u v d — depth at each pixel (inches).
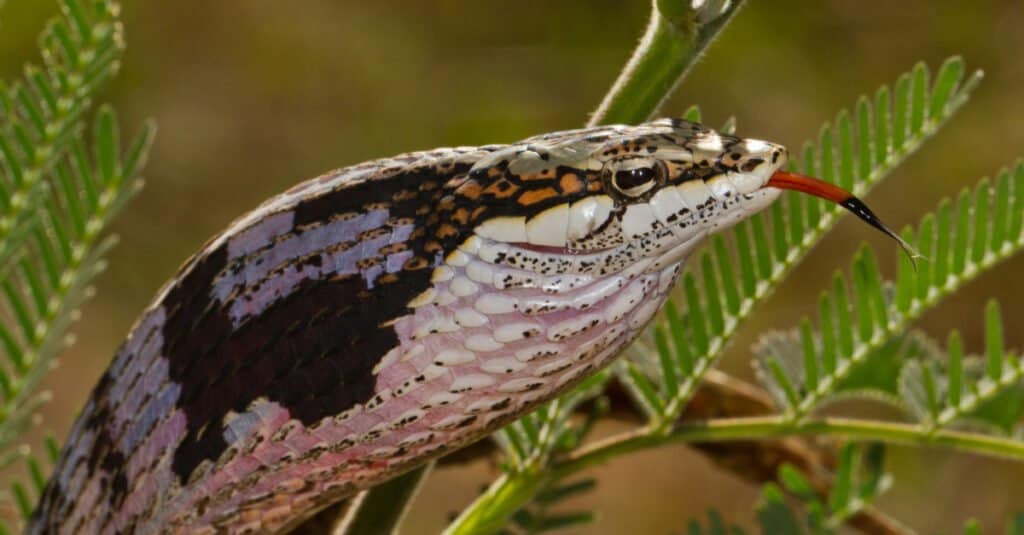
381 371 15.0
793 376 17.3
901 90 16.4
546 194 14.8
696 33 15.5
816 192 15.1
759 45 41.4
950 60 16.3
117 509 15.6
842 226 37.9
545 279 14.9
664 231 14.9
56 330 17.1
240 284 15.2
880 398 17.4
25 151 17.0
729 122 16.1
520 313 14.9
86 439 15.8
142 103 40.9
